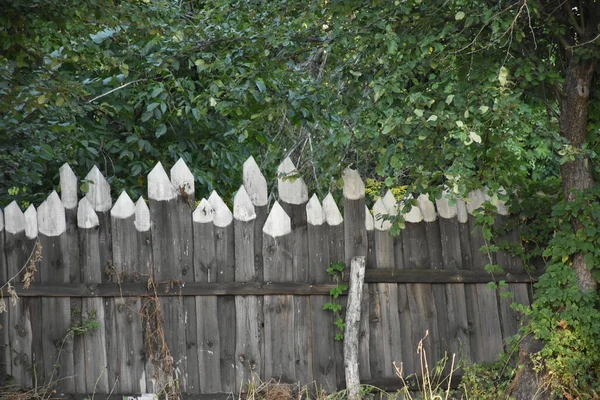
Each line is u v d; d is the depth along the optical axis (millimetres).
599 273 11969
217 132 18156
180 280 11969
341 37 12016
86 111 16344
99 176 12070
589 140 12398
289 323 12188
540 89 12516
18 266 11812
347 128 12641
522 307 12305
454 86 11570
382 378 12344
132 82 16109
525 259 13047
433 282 12742
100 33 15969
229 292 12039
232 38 13523
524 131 11500
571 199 12195
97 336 11836
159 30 12820
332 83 12727
